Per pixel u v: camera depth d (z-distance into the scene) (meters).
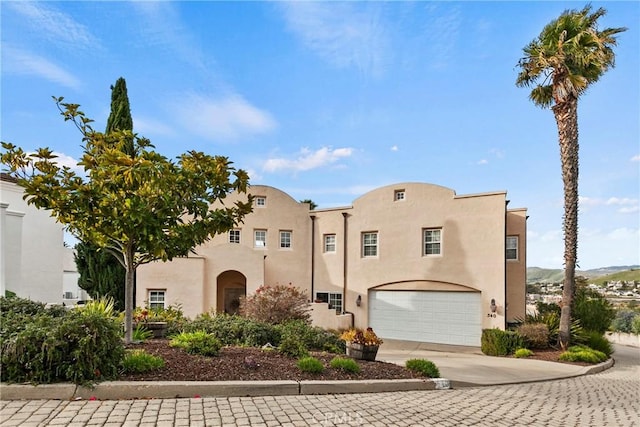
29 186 6.63
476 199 17.34
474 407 6.62
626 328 26.52
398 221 19.08
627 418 6.75
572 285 15.16
